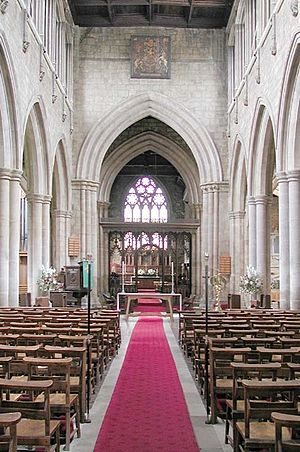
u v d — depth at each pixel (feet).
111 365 46.78
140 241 131.75
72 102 109.09
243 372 26.05
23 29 68.08
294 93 65.16
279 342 33.86
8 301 66.95
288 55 63.57
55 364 24.23
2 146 64.95
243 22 98.68
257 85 83.30
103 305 115.85
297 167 67.15
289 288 69.62
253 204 88.48
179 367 45.80
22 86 68.39
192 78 111.24
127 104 110.01
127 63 110.83
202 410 31.71
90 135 109.60
